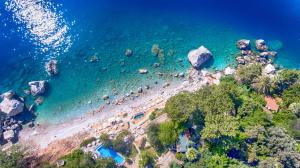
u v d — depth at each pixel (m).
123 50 74.25
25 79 67.69
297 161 57.66
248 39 81.00
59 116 64.75
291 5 88.12
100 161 55.19
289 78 69.94
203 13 83.25
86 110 66.00
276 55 79.62
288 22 85.62
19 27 72.50
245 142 60.06
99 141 60.72
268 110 67.19
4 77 67.81
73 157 56.69
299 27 85.31
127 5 80.75
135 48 74.88
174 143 59.25
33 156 59.22
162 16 81.06
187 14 82.38
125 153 59.88
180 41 77.94
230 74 71.88
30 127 62.88
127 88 69.31
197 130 60.12
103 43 74.56
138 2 81.56
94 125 63.91
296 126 62.62
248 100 64.31
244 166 56.84
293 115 65.31
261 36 82.25
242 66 73.50
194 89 70.25
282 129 61.56
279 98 69.38
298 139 62.44
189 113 57.34
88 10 77.75
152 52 74.44
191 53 74.06
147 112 65.75
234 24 83.00
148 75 71.44
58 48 72.06
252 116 62.81
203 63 74.44
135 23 78.88
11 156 54.81
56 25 74.38
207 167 56.81
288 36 83.38
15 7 74.06
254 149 59.16
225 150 58.38
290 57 80.00
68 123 64.19
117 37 76.00
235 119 59.31
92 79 69.50
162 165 58.91
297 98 67.69
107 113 65.94
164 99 68.31
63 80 68.56
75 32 74.75
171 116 58.19
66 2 76.94
